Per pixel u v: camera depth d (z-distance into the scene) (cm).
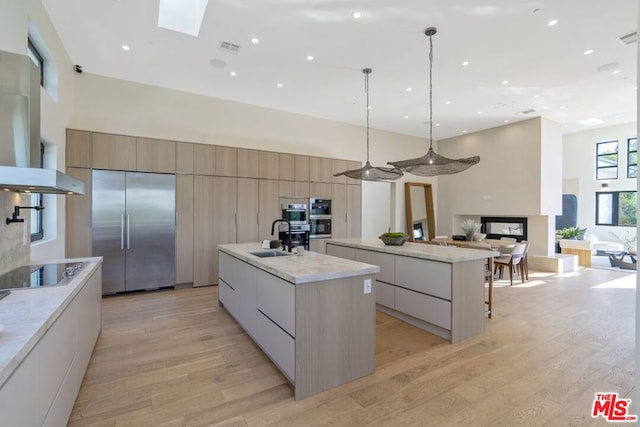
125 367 258
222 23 344
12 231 248
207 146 538
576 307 430
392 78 486
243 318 327
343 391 227
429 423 192
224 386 232
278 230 604
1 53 204
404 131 826
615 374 250
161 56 421
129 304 432
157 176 496
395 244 420
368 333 250
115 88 493
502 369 259
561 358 278
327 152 710
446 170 392
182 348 296
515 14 325
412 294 357
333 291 232
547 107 630
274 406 209
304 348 219
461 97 572
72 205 435
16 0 263
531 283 575
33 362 123
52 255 380
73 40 385
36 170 182
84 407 204
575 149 1030
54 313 146
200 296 475
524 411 203
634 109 642
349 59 425
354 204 714
